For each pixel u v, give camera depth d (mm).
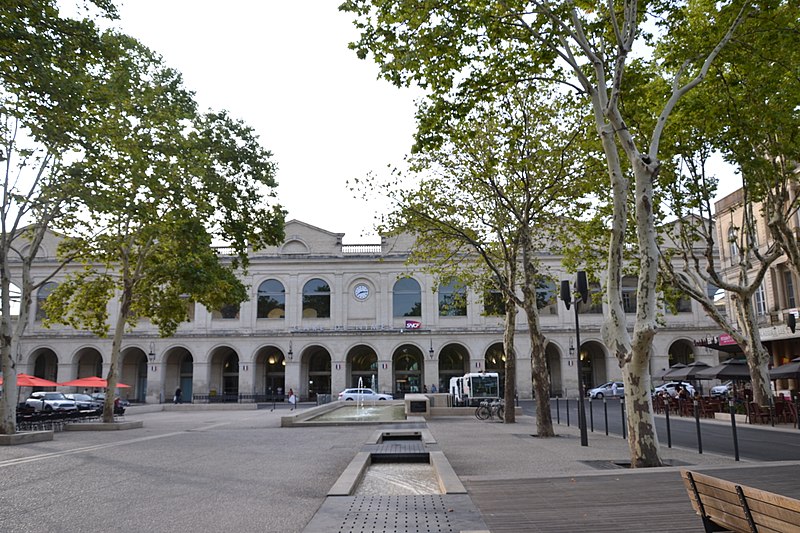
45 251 53938
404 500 8141
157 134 24094
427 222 22156
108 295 29438
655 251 11281
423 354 52219
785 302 31375
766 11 13898
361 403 40750
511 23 12641
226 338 52594
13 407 20453
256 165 27406
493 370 54781
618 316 11719
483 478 9773
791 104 18875
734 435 12500
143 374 55688
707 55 15805
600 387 48812
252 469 12133
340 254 54156
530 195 20047
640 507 7582
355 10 13094
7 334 20656
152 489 9844
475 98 13812
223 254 53438
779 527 4125
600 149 18781
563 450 14750
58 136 17672
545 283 53156
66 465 13180
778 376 24547
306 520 7430
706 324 52438
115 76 21734
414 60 12930
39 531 7109
